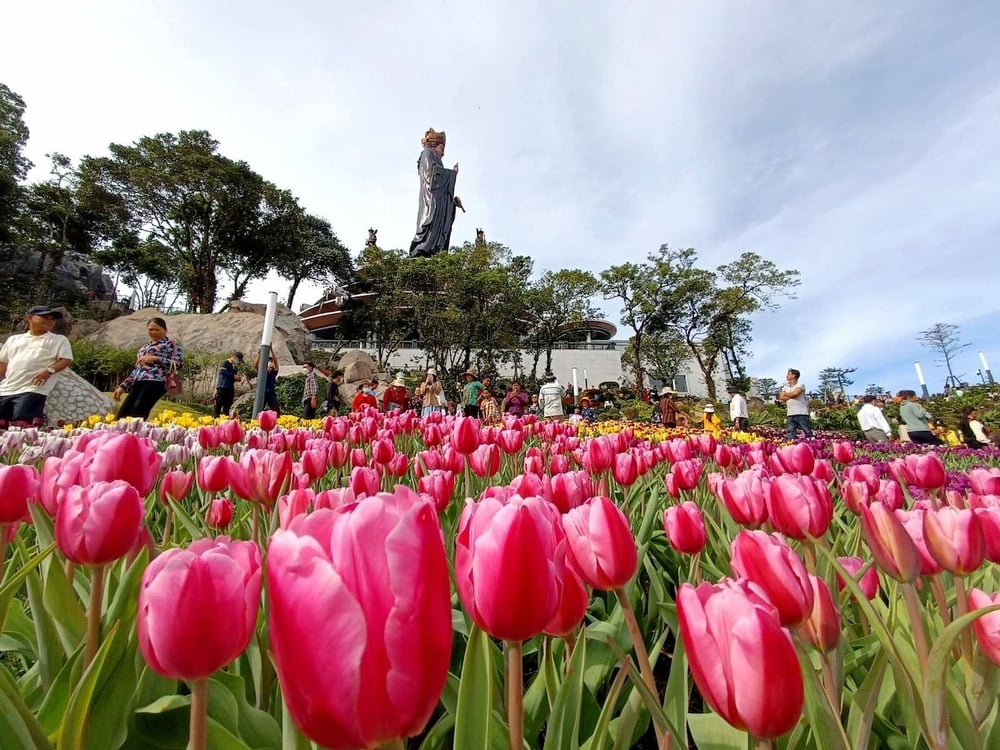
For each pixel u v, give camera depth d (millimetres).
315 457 2414
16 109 41156
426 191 44625
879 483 2385
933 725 821
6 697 797
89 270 51000
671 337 43875
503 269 37000
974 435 16375
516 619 705
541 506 895
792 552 909
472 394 15289
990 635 938
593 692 1317
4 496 1339
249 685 1310
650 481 3670
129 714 1025
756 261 42281
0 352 6961
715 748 1016
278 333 29000
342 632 476
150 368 7875
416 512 538
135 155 42812
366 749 507
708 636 700
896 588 1479
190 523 1900
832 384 52312
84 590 1551
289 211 46719
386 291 38969
